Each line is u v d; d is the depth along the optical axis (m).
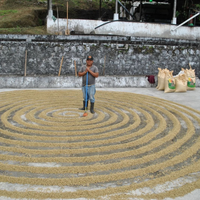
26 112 5.68
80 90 8.20
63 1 18.91
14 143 3.95
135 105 6.46
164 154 3.67
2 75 9.51
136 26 12.95
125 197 2.67
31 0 19.00
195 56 10.23
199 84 9.41
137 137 4.30
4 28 12.76
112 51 9.84
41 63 9.62
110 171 3.21
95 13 18.41
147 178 3.06
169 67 10.23
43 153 3.63
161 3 17.84
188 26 13.34
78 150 3.73
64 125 4.88
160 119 5.25
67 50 9.64
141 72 10.13
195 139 4.26
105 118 5.34
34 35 10.81
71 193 2.71
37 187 2.82
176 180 3.01
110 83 9.09
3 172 3.12
